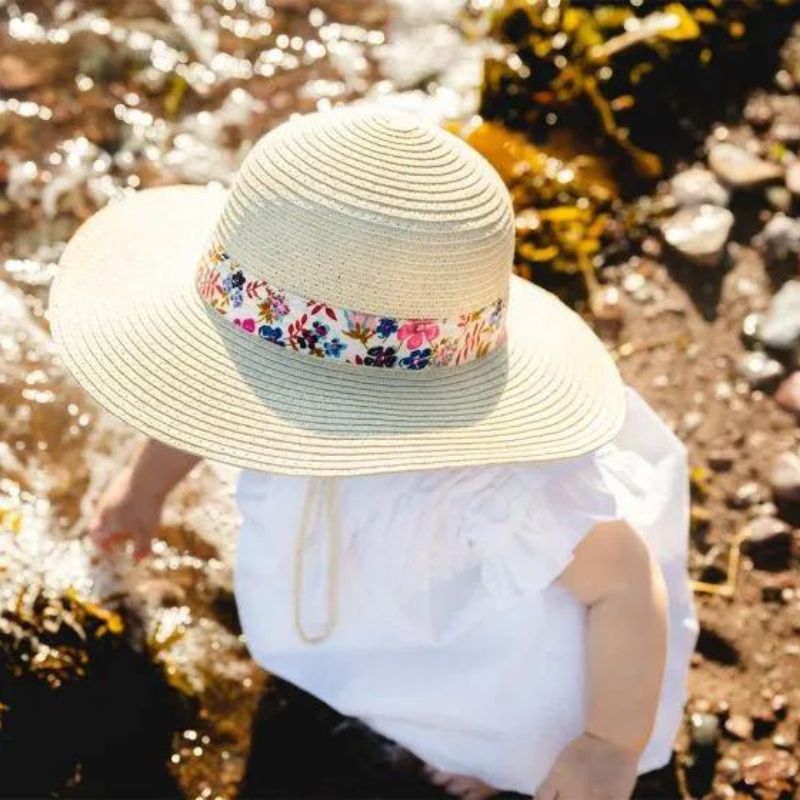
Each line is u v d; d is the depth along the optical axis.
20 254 2.53
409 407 1.47
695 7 2.96
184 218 1.80
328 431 1.44
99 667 1.98
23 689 1.93
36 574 2.09
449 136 1.56
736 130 2.85
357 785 1.94
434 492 1.60
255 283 1.47
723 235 2.63
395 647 1.79
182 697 1.98
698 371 2.48
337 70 2.95
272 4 3.05
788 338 2.49
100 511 2.04
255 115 2.84
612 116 2.83
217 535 2.20
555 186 2.68
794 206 2.72
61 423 2.31
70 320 1.59
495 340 1.59
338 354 1.47
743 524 2.27
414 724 1.82
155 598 2.10
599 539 1.65
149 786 1.90
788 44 2.99
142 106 2.81
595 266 2.62
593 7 3.02
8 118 2.74
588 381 1.68
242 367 1.48
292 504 1.69
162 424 1.45
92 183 2.66
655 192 2.74
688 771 1.96
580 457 1.64
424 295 1.46
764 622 2.15
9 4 2.95
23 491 2.21
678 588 1.85
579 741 1.71
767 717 2.03
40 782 1.87
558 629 1.71
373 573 1.70
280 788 1.93
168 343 1.51
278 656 1.88
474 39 3.04
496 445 1.47
